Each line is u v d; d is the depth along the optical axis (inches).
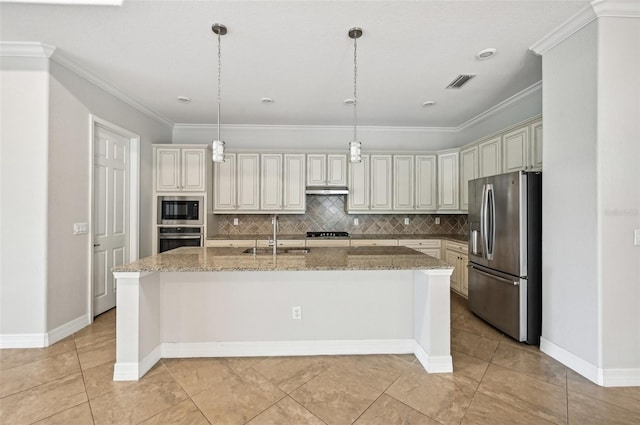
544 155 101.3
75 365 92.0
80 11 85.1
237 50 105.4
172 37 97.7
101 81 128.0
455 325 126.6
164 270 80.9
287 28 92.7
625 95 82.1
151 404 74.2
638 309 82.7
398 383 83.6
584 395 78.2
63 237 111.6
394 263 87.8
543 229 101.9
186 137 198.8
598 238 82.3
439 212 191.9
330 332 101.0
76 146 117.5
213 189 187.8
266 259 93.8
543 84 101.3
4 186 103.4
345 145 204.2
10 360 95.0
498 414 71.2
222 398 76.7
